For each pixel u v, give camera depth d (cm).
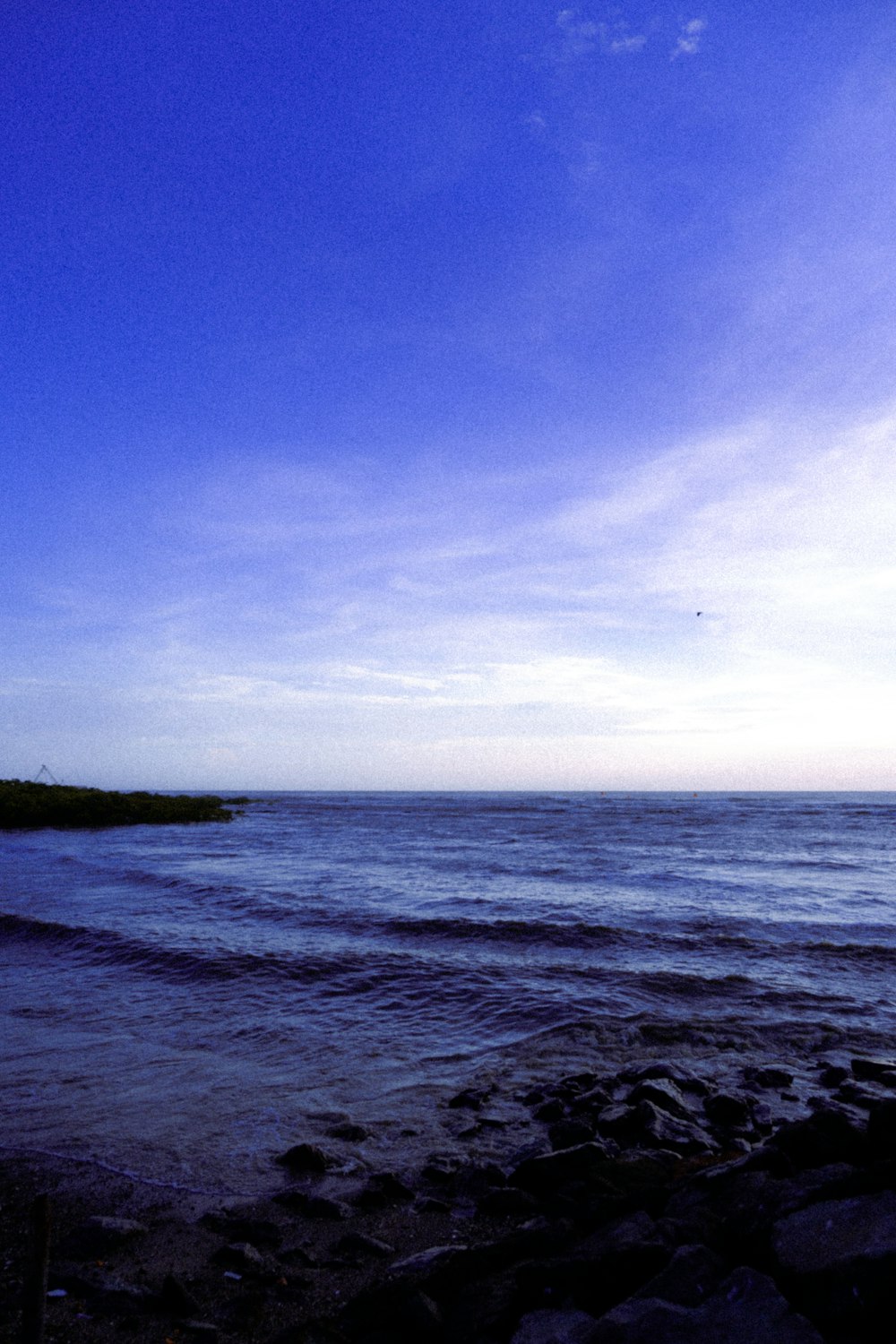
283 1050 918
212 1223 543
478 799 15812
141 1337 413
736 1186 474
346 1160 640
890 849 3638
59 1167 627
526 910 1795
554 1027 998
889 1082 779
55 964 1341
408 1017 1048
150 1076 831
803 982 1204
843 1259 368
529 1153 633
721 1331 348
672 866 2783
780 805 11506
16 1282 468
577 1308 394
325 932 1556
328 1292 460
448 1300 430
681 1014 1047
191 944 1417
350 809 9144
